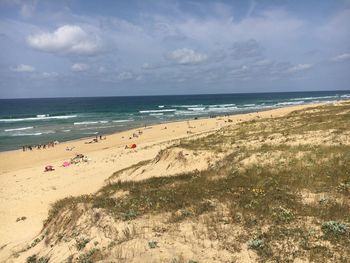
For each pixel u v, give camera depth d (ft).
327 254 25.55
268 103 466.29
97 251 31.60
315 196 36.58
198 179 50.49
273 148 62.54
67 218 42.91
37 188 81.56
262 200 36.27
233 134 88.74
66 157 136.87
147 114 341.41
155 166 70.74
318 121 88.53
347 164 46.19
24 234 51.44
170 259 26.96
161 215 36.06
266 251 26.99
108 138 176.65
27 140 190.60
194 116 299.58
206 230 31.27
